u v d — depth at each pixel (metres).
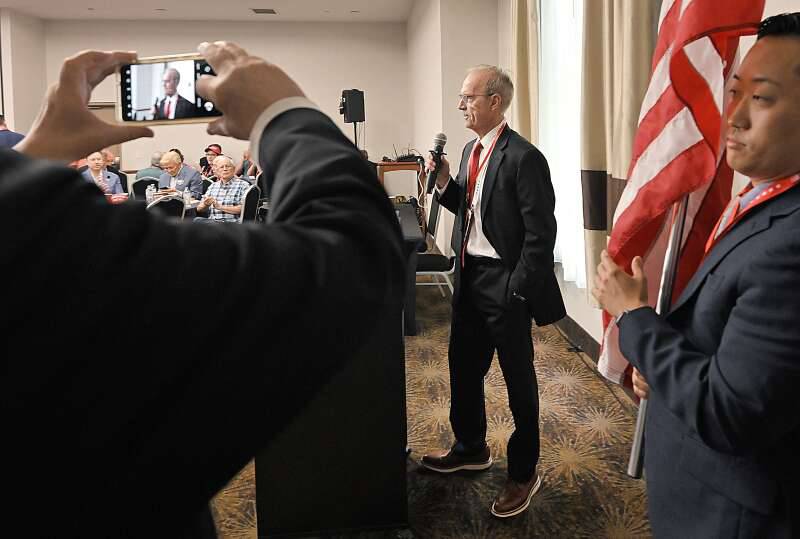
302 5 8.91
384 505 2.20
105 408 0.32
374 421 2.17
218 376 0.34
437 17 6.22
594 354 3.80
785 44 0.94
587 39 3.04
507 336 2.20
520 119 4.54
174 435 0.35
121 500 0.35
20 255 0.30
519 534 2.19
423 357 4.05
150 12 9.35
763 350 0.89
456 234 2.38
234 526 2.30
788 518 0.97
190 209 5.53
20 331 0.30
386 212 0.45
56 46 9.90
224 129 0.54
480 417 2.54
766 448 0.98
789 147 0.95
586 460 2.67
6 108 9.20
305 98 0.51
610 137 2.90
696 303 1.08
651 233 1.42
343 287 0.39
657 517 1.17
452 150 6.12
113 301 0.31
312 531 2.19
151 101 0.66
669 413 1.15
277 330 0.36
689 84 1.32
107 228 0.32
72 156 0.57
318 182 0.43
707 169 1.31
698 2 1.27
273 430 0.38
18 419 0.31
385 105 10.26
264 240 0.37
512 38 4.58
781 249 0.91
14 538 0.34
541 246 2.09
